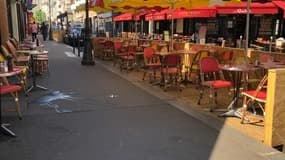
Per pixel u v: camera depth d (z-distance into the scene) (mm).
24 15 29359
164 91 8203
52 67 12320
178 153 4246
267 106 4703
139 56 12172
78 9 16297
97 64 13461
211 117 5934
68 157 4086
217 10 11805
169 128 5223
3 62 5785
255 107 6359
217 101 7176
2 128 4852
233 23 16359
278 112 4656
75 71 11320
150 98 7312
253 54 7512
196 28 18984
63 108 6312
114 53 13266
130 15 20766
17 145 4457
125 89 8312
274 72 4547
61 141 4605
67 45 26875
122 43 12992
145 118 5742
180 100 7230
